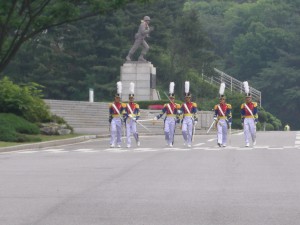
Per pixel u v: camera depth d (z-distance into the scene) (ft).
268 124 309.63
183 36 308.40
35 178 66.13
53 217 45.06
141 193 55.31
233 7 480.64
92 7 144.05
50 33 286.25
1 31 140.87
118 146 117.39
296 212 46.29
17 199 52.54
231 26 456.86
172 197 53.11
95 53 291.58
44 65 284.00
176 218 44.55
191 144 119.96
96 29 291.17
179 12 341.00
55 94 285.64
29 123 138.31
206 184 60.59
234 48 427.74
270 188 57.77
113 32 289.94
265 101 402.72
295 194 54.29
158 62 306.14
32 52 284.41
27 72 285.64
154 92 241.14
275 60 418.51
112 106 116.26
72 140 133.49
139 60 239.91
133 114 116.78
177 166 76.95
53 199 52.47
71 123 188.34
